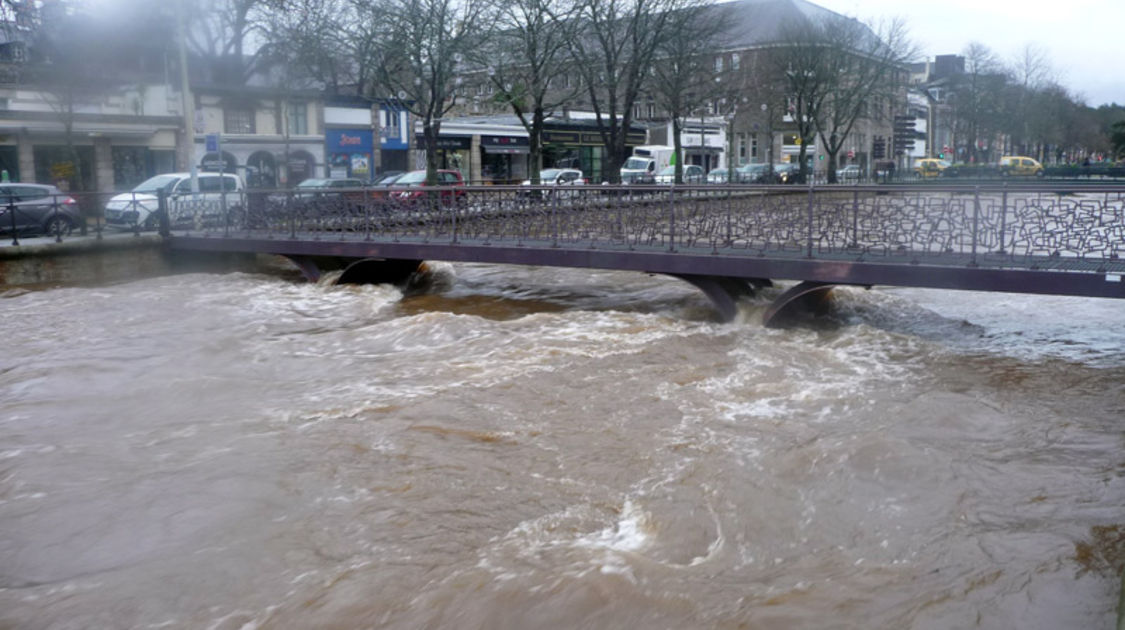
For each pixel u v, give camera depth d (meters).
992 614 4.78
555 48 27.08
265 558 5.68
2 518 6.36
